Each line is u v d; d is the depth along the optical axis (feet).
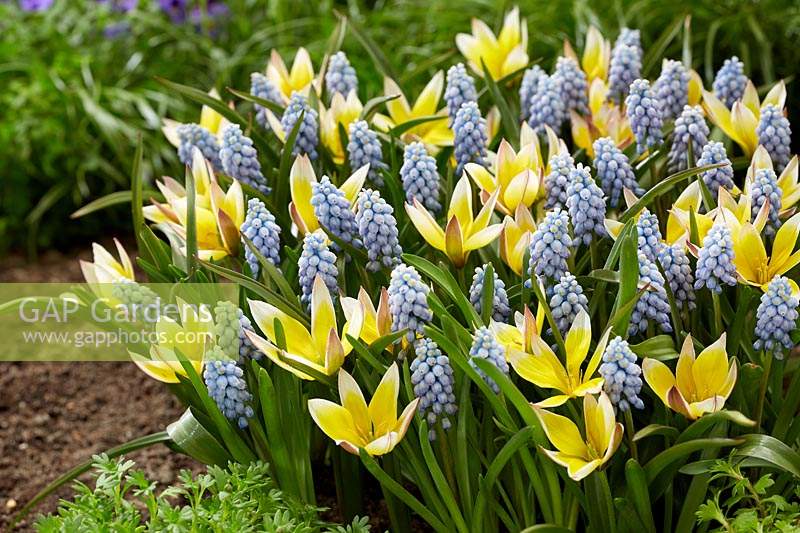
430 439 4.37
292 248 4.86
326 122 5.04
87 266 4.81
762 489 4.27
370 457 4.28
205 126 5.25
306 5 8.25
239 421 4.48
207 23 8.02
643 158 4.89
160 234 6.29
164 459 5.39
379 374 4.45
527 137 4.85
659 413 4.42
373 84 6.88
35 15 8.45
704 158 4.63
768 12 6.98
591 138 5.04
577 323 4.29
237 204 4.67
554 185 4.59
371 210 4.46
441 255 4.69
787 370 4.66
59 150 7.23
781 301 4.27
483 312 4.39
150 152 7.46
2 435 5.62
